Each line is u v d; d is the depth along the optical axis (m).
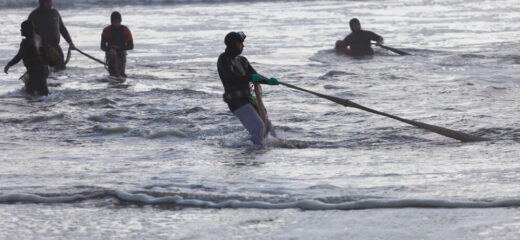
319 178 15.50
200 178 15.81
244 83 22.09
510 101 30.31
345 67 44.75
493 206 11.57
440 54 49.69
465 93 32.69
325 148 21.50
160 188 14.29
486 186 13.39
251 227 10.92
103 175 16.50
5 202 13.44
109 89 36.50
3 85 39.03
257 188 14.21
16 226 11.39
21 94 35.19
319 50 53.50
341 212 11.66
